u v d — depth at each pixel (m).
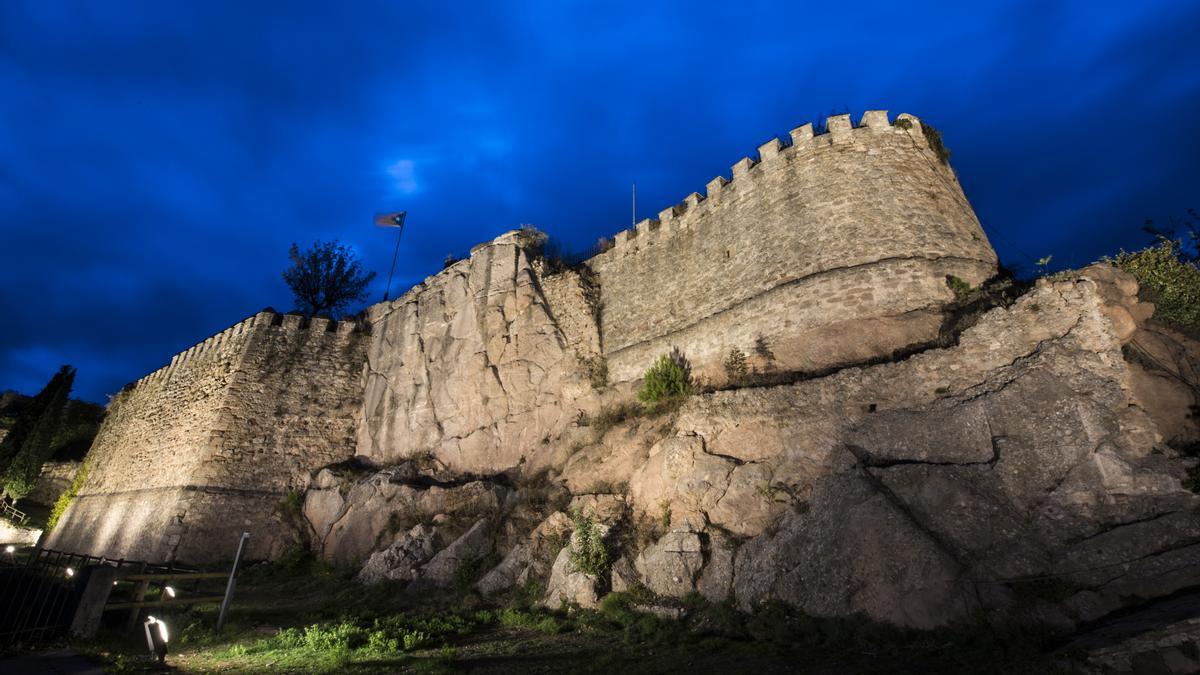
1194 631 6.29
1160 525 8.47
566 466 17.38
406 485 20.83
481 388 22.83
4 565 9.94
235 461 23.86
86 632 9.33
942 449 10.70
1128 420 9.59
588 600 12.04
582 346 21.05
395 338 27.38
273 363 26.53
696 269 18.97
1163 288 11.79
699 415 14.02
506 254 24.98
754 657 8.55
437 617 12.27
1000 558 8.93
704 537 12.15
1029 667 6.89
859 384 12.22
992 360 11.19
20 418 36.22
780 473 12.30
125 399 34.66
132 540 23.66
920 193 15.52
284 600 15.90
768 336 15.66
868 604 9.15
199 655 9.42
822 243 15.57
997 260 15.36
